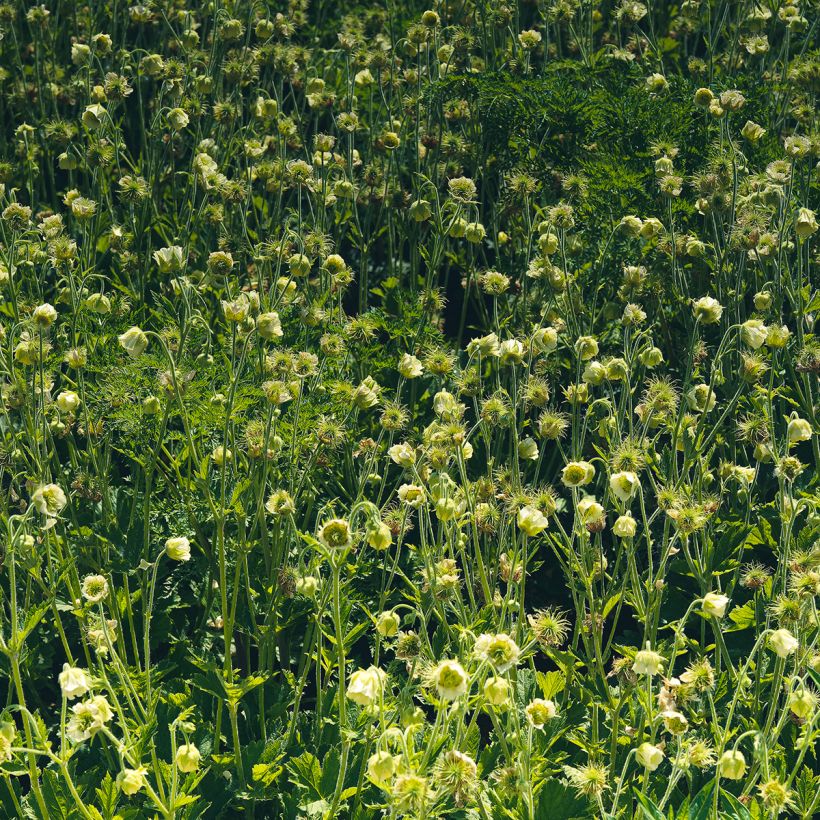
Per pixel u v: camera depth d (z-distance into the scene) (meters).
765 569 4.01
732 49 5.78
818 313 4.64
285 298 4.16
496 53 6.25
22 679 3.47
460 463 3.20
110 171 5.80
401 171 5.93
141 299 4.85
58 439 4.57
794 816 3.04
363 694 2.34
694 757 2.56
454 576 3.05
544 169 5.37
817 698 2.74
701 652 3.48
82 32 6.89
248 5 6.41
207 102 6.06
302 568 3.13
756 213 4.20
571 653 3.15
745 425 3.77
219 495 3.82
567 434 4.58
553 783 2.87
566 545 3.92
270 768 3.08
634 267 4.11
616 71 5.58
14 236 4.28
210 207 5.08
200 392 3.67
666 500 3.30
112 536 3.81
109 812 2.80
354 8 7.08
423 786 2.33
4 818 3.04
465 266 5.40
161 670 3.35
